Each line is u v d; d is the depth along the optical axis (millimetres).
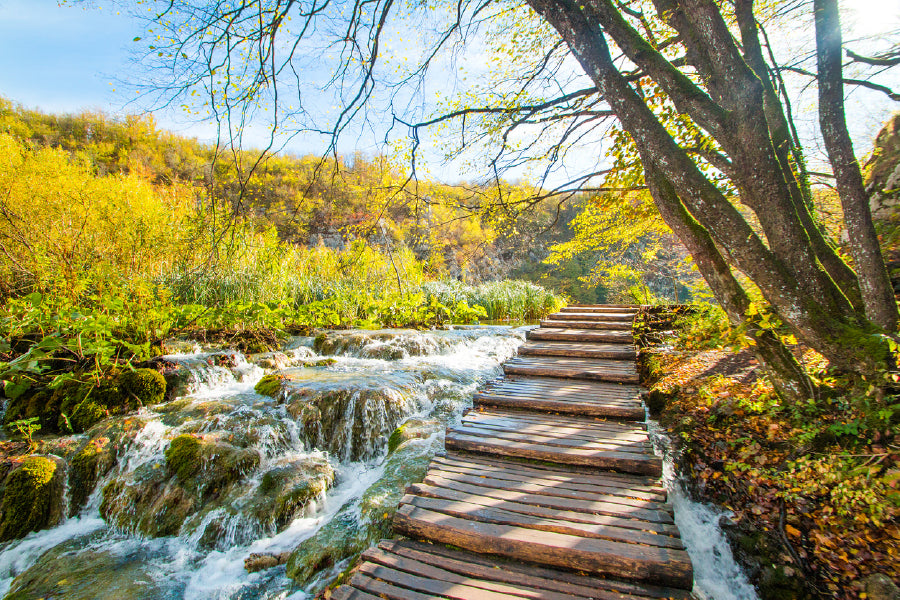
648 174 3414
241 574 3102
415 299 11430
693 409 4441
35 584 3039
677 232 3414
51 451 4145
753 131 2742
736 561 2840
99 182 8703
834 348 2758
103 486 4000
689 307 7773
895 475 2395
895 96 4137
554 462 3428
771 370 3525
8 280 6500
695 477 3621
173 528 3645
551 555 2314
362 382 5840
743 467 3361
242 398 5426
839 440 3047
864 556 2439
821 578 2498
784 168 3436
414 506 2789
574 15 3219
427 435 4754
